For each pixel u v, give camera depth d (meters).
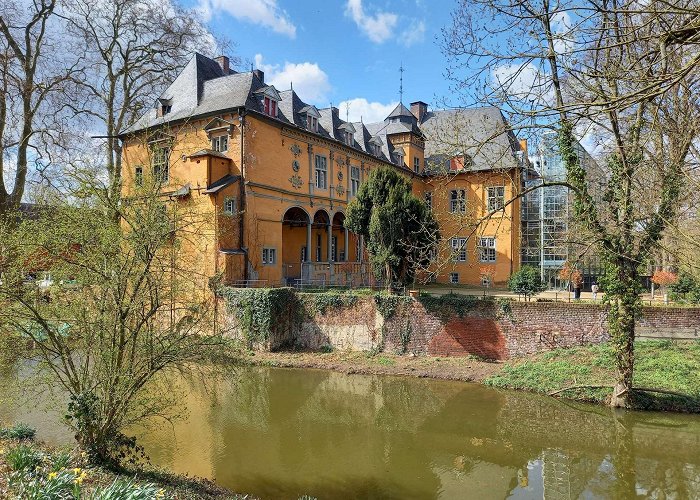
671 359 14.98
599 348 16.58
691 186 8.35
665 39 4.73
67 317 7.92
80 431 7.79
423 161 37.62
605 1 8.15
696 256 8.46
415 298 19.33
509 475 9.69
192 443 11.04
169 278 8.99
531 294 24.86
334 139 28.05
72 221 7.79
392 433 11.94
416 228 19.06
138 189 8.30
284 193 24.61
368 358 19.06
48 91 23.61
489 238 33.66
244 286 21.64
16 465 6.09
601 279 13.62
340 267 27.09
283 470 9.73
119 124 27.11
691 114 9.05
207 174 21.30
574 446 11.09
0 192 21.69
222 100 23.30
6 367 8.18
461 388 15.76
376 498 8.62
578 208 12.95
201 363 9.40
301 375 17.22
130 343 8.12
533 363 16.86
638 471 9.79
